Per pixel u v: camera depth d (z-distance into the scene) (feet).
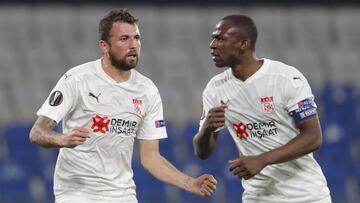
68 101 55.06
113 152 56.18
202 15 209.15
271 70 58.34
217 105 60.49
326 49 211.20
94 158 55.77
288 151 55.88
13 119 168.96
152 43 198.90
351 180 159.53
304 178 59.36
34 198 145.69
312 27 215.72
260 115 58.59
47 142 51.72
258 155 55.42
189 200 146.41
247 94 58.70
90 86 55.52
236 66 58.70
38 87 178.50
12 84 177.27
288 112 58.18
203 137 60.13
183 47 200.23
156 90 58.18
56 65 185.26
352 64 208.54
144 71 189.57
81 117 55.62
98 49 192.75
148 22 203.51
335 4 222.48
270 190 60.08
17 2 201.46
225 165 153.48
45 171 147.84
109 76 55.93
